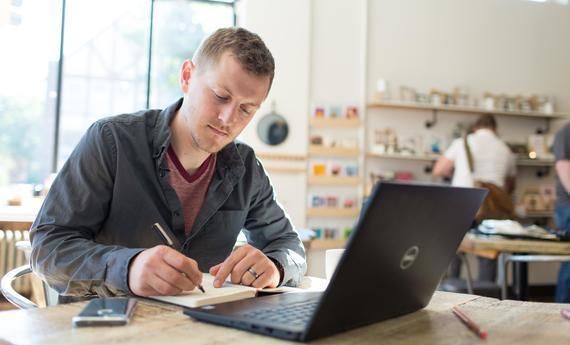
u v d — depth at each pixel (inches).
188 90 54.1
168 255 39.7
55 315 33.9
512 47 221.0
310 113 197.6
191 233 57.4
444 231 37.4
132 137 54.9
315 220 199.2
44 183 182.9
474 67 216.1
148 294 39.3
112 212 53.5
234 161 59.1
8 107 253.4
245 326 31.9
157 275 38.7
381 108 205.5
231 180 58.9
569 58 228.1
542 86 225.0
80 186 50.8
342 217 201.3
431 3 211.2
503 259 108.9
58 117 192.5
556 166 132.2
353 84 202.2
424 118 209.6
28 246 73.4
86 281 42.3
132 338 29.5
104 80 219.0
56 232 47.7
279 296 40.8
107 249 43.9
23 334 29.5
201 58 51.7
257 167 63.4
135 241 54.2
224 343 29.3
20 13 189.6
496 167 181.9
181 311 36.3
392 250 32.6
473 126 201.5
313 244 196.4
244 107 51.2
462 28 215.0
